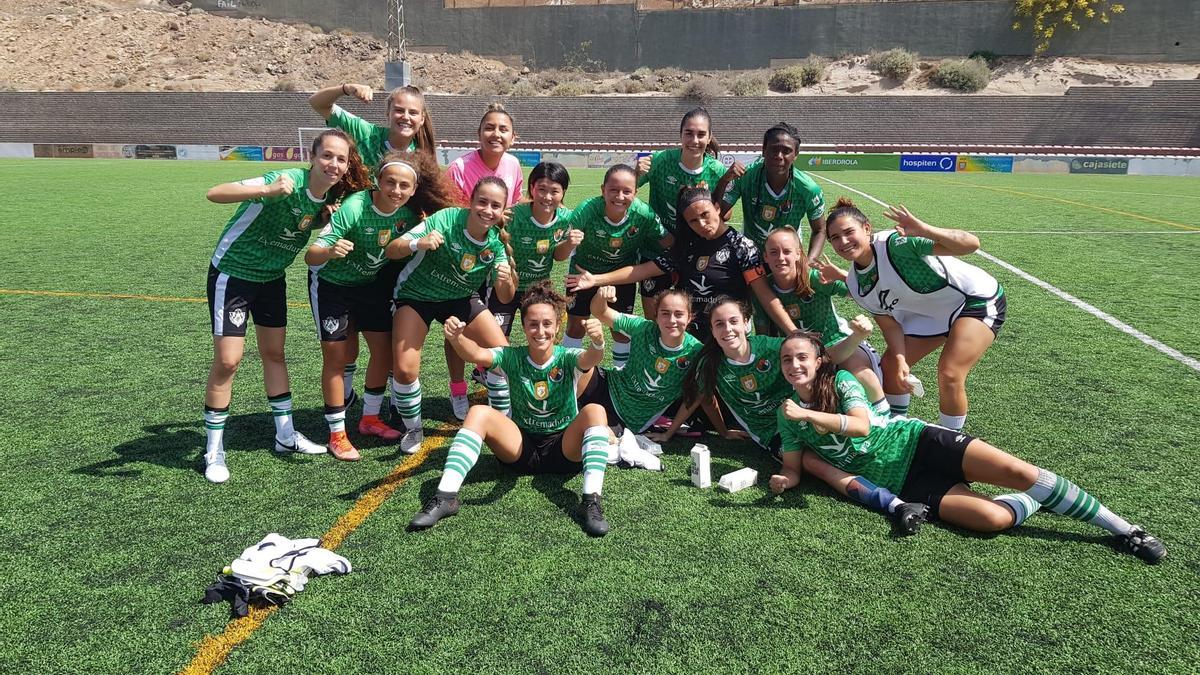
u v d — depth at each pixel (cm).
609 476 392
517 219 465
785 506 358
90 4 5172
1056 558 313
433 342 654
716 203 523
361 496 367
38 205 1503
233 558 312
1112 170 2575
